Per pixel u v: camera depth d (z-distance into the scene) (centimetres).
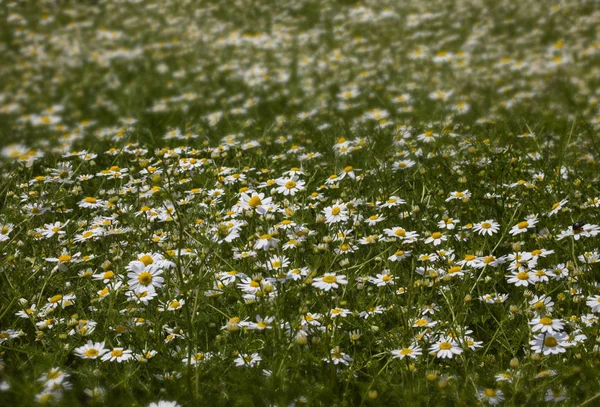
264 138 535
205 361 255
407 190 421
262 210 306
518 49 871
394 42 944
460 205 378
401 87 712
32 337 293
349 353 270
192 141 572
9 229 356
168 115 684
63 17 1179
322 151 521
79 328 269
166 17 1191
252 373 247
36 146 546
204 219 363
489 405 228
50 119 612
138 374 259
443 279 295
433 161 461
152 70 902
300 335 242
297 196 403
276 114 668
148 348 268
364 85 734
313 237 330
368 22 1060
